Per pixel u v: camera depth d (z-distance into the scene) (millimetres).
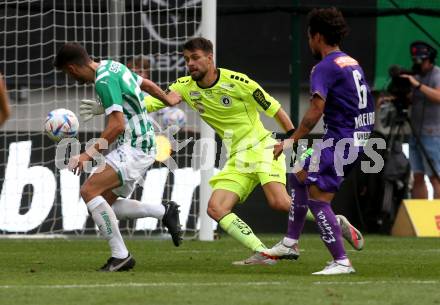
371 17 49906
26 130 46688
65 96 48062
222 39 49625
